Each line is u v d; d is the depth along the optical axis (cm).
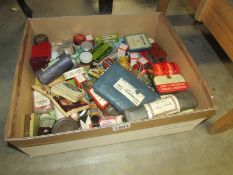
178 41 102
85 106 93
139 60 108
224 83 122
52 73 98
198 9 92
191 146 100
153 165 93
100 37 117
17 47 125
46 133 85
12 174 87
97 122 88
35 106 92
